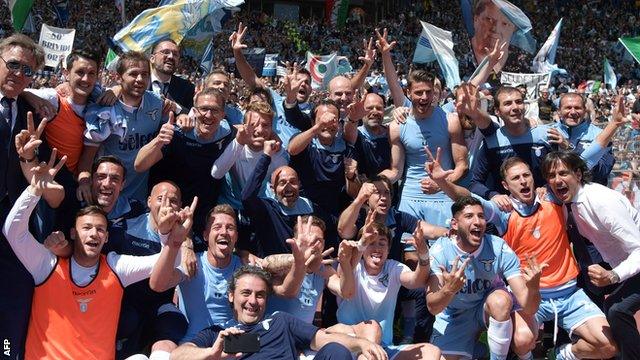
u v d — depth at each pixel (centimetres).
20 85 572
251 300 555
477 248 642
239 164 709
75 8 2866
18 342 561
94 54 644
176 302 644
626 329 603
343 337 555
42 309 559
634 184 997
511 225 679
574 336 661
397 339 738
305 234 603
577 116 812
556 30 1900
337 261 680
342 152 751
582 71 3550
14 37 572
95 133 648
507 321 619
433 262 649
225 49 2880
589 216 623
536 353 727
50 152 639
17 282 562
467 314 661
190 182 691
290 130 809
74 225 572
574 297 663
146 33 999
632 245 600
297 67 857
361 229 671
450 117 788
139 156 648
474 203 638
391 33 3534
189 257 616
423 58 1563
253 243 705
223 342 535
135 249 619
